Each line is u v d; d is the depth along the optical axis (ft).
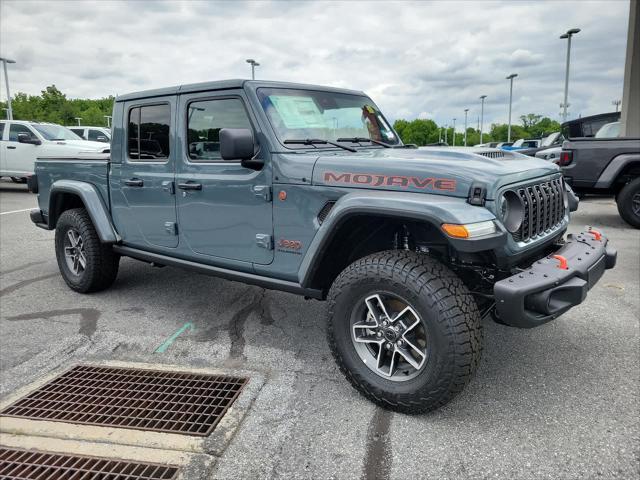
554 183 10.36
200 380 10.10
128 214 13.50
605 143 23.22
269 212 10.23
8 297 15.23
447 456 7.60
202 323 13.08
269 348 11.54
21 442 8.21
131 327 12.85
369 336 9.00
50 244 22.88
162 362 10.93
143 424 8.64
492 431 8.18
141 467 7.57
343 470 7.36
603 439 7.89
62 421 8.76
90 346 11.76
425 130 335.67
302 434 8.21
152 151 12.58
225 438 8.14
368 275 8.48
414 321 8.57
